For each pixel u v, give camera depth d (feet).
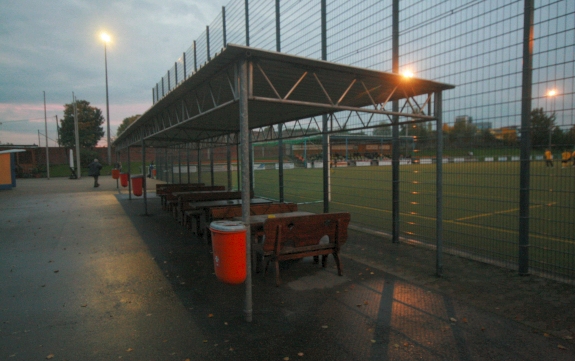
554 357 10.12
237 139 39.42
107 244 23.73
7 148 132.98
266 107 23.62
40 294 15.17
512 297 14.23
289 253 16.43
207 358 10.24
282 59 12.99
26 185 78.33
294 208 23.44
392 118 21.15
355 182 68.39
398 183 23.00
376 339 11.21
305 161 90.07
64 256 20.89
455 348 10.64
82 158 142.92
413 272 17.49
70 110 211.41
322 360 10.10
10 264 19.40
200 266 18.85
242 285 16.06
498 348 10.61
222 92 20.63
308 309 13.44
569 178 16.29
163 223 31.27
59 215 35.88
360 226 28.73
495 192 46.98
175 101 21.65
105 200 48.62
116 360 10.21
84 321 12.65
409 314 12.91
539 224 27.78
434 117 17.31
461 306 13.50
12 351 10.69
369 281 16.35
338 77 16.55
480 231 26.18
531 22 15.56
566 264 18.22
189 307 13.75
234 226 12.26
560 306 13.32
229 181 44.60
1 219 33.76
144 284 16.26
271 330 11.86
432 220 30.96
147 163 155.43
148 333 11.75
